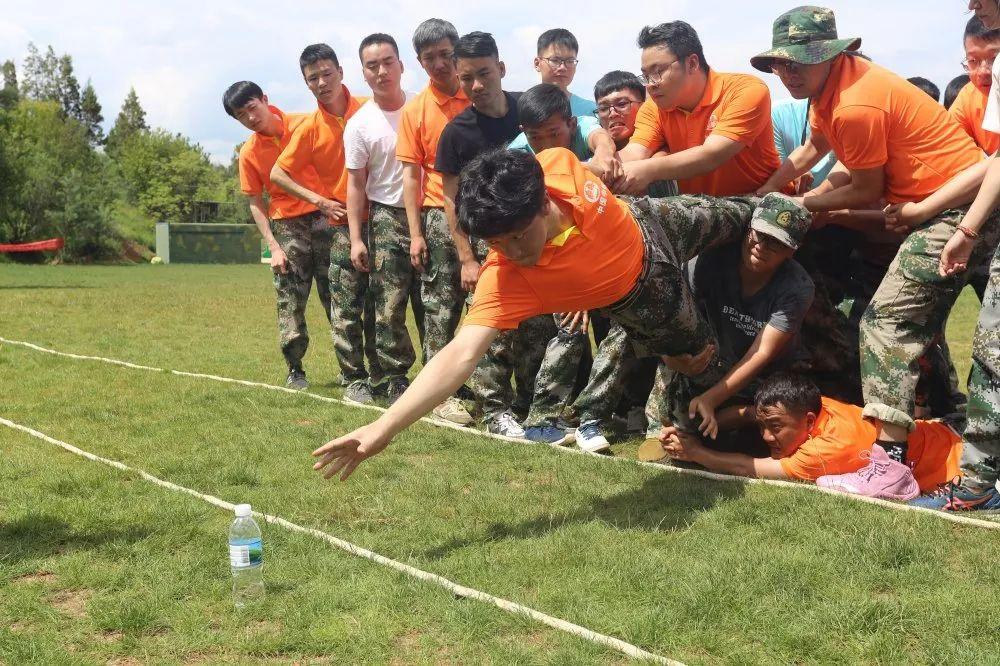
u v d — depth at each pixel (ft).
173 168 313.32
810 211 16.90
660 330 14.35
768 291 16.28
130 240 200.75
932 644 9.87
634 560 12.35
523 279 12.73
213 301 64.90
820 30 15.44
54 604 11.60
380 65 22.80
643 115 18.17
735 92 16.57
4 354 34.06
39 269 131.13
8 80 374.43
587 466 17.42
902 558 12.19
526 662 9.79
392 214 23.25
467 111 20.06
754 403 17.10
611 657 9.98
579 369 21.76
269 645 10.31
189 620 10.95
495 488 16.26
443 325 22.27
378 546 13.38
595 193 12.87
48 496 15.71
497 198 11.35
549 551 12.85
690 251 15.31
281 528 13.94
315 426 21.34
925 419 18.84
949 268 14.61
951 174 15.55
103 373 29.50
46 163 173.17
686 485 15.89
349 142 23.48
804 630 10.25
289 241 26.40
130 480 17.01
